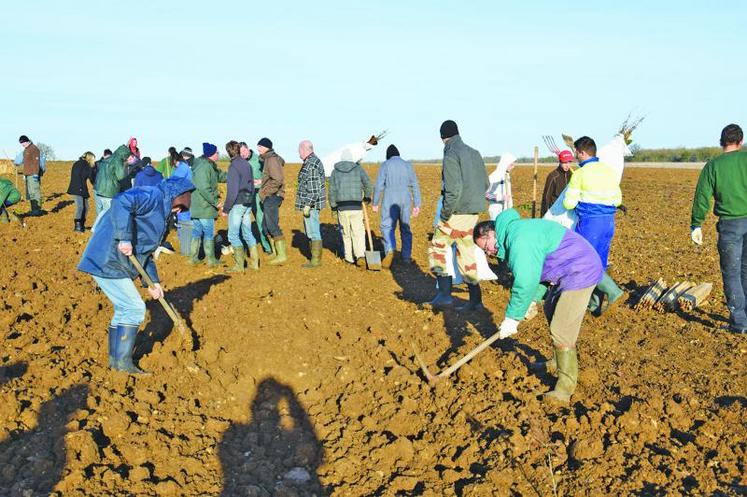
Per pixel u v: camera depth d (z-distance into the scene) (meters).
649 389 5.89
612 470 4.75
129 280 6.17
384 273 10.76
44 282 9.23
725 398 5.76
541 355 6.82
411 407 5.88
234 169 10.04
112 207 5.85
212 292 9.11
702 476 4.63
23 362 6.35
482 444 5.23
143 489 4.69
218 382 6.48
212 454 5.34
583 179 7.71
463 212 8.19
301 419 6.00
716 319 8.00
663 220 15.92
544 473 4.79
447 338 7.46
